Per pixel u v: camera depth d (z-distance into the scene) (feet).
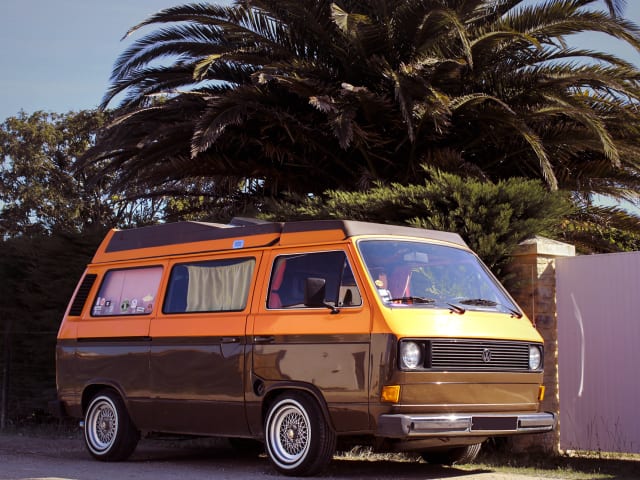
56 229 55.01
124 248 35.04
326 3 55.52
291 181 63.67
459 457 30.89
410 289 27.07
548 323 35.91
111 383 33.22
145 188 67.77
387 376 24.71
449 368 25.54
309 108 57.52
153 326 31.94
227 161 61.57
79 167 64.54
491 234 35.14
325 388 26.04
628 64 55.01
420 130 56.59
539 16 54.44
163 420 31.35
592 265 35.53
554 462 32.96
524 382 27.53
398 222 38.45
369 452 34.83
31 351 52.54
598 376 35.01
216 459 34.24
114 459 33.19
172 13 57.47
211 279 30.76
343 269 26.89
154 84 63.21
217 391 29.30
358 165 59.62
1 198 127.75
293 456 26.96
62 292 50.96
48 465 31.73
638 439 33.63
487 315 27.68
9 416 53.47
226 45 60.95
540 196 36.76
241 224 33.17
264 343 27.96
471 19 57.11
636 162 55.88
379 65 54.65
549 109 52.90
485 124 55.88
